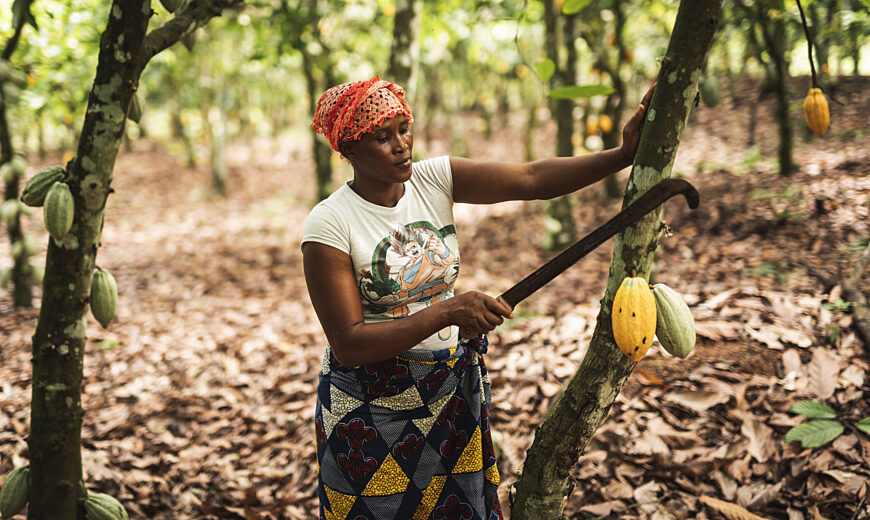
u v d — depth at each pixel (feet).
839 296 12.00
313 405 12.06
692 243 17.60
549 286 16.80
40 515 6.93
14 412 12.09
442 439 6.02
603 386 5.66
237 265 24.62
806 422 9.02
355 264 5.57
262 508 9.28
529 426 10.19
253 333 16.22
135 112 7.14
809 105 5.66
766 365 10.50
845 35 20.16
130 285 21.99
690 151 28.76
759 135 28.45
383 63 34.81
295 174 48.70
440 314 5.03
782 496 8.09
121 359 14.62
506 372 11.76
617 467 8.89
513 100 69.46
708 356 10.90
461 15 26.18
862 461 8.35
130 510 9.21
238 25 25.64
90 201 6.52
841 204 16.96
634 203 5.02
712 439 9.18
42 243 27.63
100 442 10.97
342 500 6.06
